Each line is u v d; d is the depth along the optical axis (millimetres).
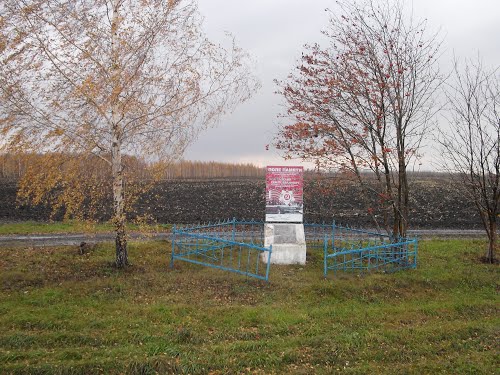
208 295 10852
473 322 9508
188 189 38250
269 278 12273
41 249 15336
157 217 25109
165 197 33156
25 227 20188
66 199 12188
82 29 11414
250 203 31016
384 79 13898
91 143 11875
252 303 10539
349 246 16312
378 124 14055
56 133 11352
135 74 11594
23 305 9727
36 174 11609
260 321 9258
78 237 18109
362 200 31797
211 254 15203
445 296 11523
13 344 7785
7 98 11023
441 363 7543
